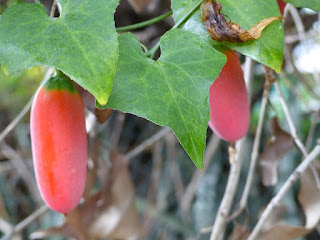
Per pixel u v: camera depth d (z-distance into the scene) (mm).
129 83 198
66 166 224
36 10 197
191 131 194
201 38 211
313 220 348
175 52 209
